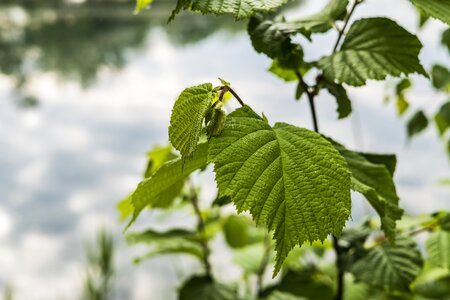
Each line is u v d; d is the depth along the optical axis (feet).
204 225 2.89
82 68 32.01
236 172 1.37
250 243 3.37
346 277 2.99
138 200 1.58
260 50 1.81
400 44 1.73
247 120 1.43
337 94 1.81
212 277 2.75
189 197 2.79
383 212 1.63
